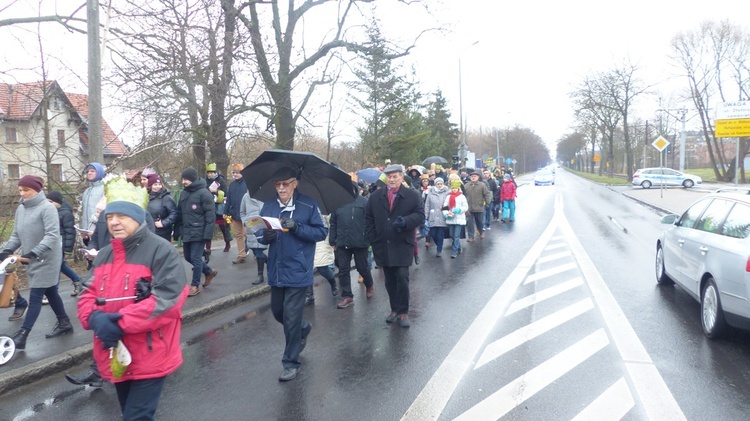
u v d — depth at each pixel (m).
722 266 5.31
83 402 4.30
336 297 7.82
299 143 18.97
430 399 4.19
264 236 4.55
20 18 10.59
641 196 29.98
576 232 14.91
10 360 4.90
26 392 4.52
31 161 11.57
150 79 11.18
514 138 86.62
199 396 4.33
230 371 4.89
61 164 12.24
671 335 5.67
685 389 4.30
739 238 5.27
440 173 15.57
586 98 49.25
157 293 2.78
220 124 12.96
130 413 2.83
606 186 44.91
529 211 22.30
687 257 6.52
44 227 5.30
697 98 41.44
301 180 5.09
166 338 2.89
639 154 68.56
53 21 10.73
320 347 5.51
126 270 2.84
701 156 77.00
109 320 2.65
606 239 13.39
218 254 11.25
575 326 6.01
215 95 12.20
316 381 4.61
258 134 13.97
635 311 6.60
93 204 6.53
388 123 27.50
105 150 11.79
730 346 5.32
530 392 4.28
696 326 5.98
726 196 6.17
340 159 26.08
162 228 7.39
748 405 4.01
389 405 4.10
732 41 37.72
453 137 52.41
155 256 2.87
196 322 6.62
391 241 6.07
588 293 7.55
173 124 12.38
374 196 6.19
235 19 12.63
